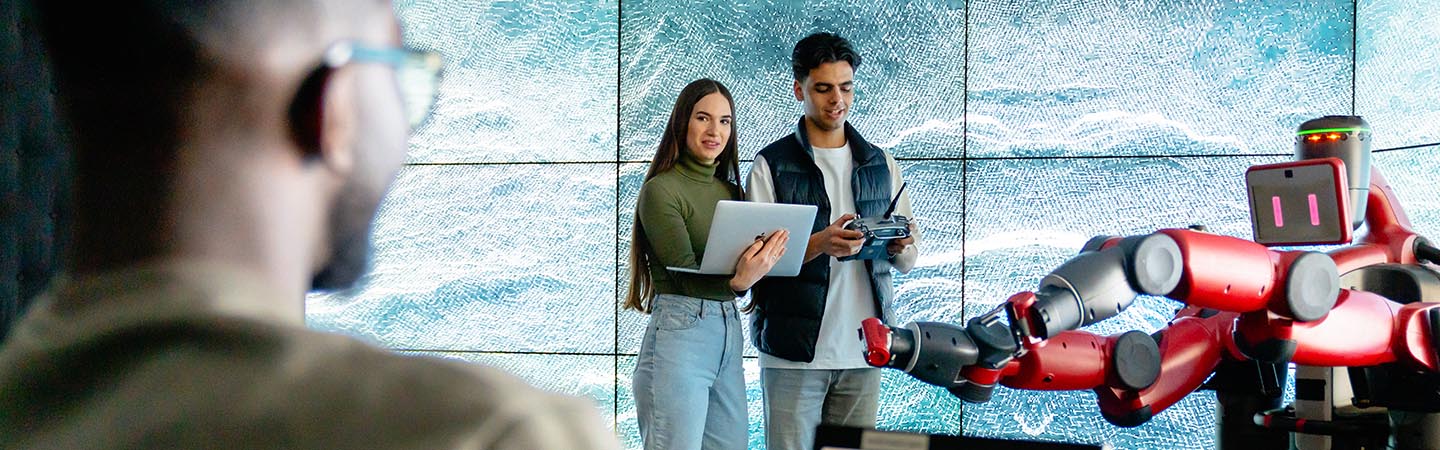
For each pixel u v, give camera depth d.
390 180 0.42
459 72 4.07
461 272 4.06
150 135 0.37
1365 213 1.97
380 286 4.08
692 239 2.81
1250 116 3.66
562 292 4.02
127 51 0.37
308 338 0.36
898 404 3.81
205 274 0.37
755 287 2.92
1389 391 1.80
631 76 3.98
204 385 0.35
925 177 3.81
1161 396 1.71
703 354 2.76
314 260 0.41
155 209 0.37
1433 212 3.29
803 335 2.79
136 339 0.36
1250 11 3.66
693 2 3.93
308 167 0.39
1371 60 3.54
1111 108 3.73
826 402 2.93
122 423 0.34
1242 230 3.65
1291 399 3.52
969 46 3.80
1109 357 1.65
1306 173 1.76
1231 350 1.77
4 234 2.50
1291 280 1.56
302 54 0.38
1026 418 3.76
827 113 2.92
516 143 4.04
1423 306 1.73
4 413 0.35
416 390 0.35
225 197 0.37
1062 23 3.76
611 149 4.00
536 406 0.35
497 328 4.05
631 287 2.94
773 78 3.87
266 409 0.34
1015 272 3.77
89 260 0.38
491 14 4.05
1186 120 3.69
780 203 2.74
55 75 0.38
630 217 3.98
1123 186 3.72
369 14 0.41
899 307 3.81
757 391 3.84
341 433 0.34
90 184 0.38
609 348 3.99
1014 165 3.77
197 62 0.37
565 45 4.02
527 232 4.04
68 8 0.37
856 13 3.84
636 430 3.97
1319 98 3.62
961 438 0.87
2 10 1.64
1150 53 3.71
